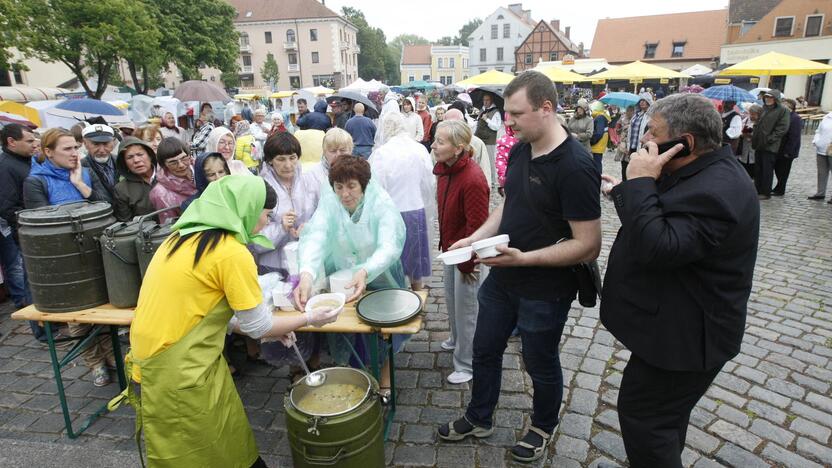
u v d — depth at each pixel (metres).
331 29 59.19
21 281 4.41
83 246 2.40
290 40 60.00
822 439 2.53
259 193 1.77
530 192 2.07
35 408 2.98
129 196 3.35
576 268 2.09
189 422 1.75
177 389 1.71
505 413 2.80
